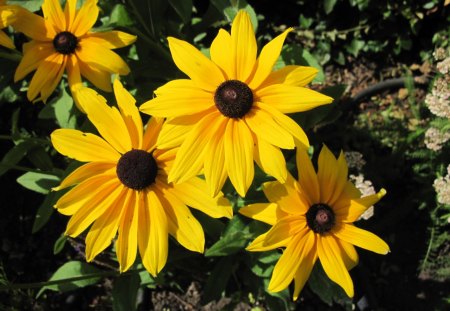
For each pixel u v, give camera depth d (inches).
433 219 26.7
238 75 19.8
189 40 27.1
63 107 23.9
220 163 19.6
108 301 28.3
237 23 19.6
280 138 19.2
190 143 19.6
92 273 24.1
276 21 31.2
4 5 21.9
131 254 20.1
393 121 29.2
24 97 30.1
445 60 23.8
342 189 20.8
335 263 20.3
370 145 29.1
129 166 20.0
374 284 27.8
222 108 19.6
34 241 29.4
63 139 20.2
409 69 30.7
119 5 24.4
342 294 23.0
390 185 28.6
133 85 24.6
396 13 29.1
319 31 30.7
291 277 20.2
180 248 24.5
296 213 20.6
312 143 28.3
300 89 19.4
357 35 30.2
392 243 28.2
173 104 19.6
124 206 20.2
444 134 24.6
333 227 20.6
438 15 29.5
